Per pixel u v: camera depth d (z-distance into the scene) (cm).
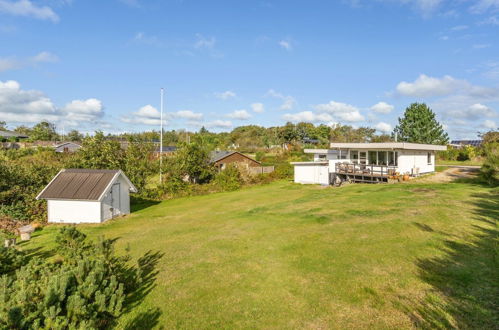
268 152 6241
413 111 4300
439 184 1886
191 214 1661
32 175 1927
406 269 697
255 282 710
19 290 537
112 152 2448
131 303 649
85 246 888
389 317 527
